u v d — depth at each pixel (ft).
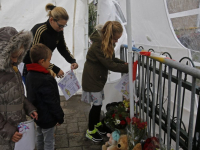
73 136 8.63
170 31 6.27
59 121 6.10
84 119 10.12
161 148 5.29
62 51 8.82
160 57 4.79
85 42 13.52
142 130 5.79
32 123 4.84
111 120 7.21
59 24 6.97
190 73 3.84
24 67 7.59
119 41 10.14
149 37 7.43
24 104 5.18
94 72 7.25
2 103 4.49
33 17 12.30
